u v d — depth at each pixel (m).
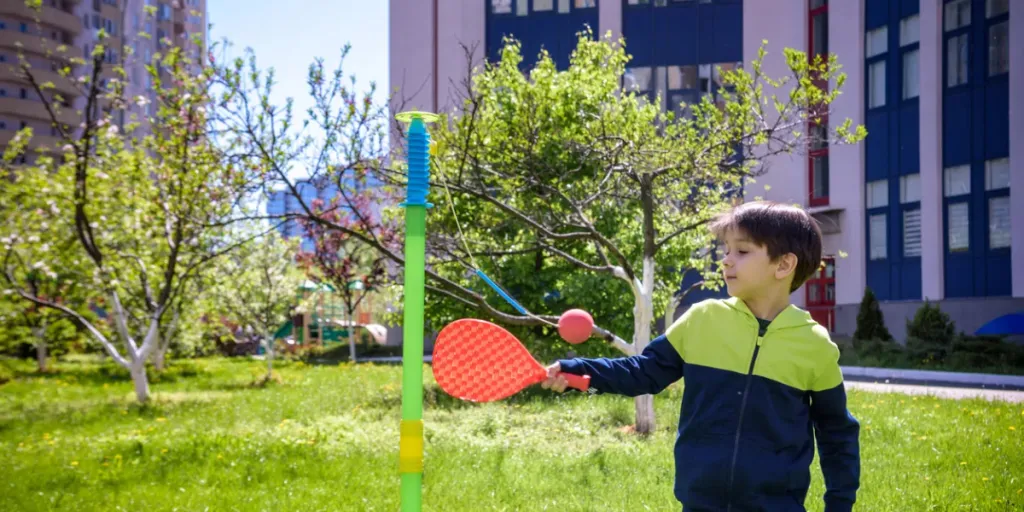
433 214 10.62
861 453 7.12
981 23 20.75
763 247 2.67
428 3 27.30
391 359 28.50
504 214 10.78
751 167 11.65
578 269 12.62
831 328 24.06
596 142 9.32
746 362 2.62
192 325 22.55
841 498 2.66
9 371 21.61
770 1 24.66
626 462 6.95
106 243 14.31
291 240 23.05
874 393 12.33
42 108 43.44
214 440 8.32
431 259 9.33
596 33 25.88
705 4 25.28
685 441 2.66
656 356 2.76
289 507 5.62
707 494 2.57
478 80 10.57
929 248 21.55
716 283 12.91
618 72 11.68
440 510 5.41
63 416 11.89
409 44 27.39
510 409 11.00
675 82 25.42
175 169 11.56
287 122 8.81
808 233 2.71
